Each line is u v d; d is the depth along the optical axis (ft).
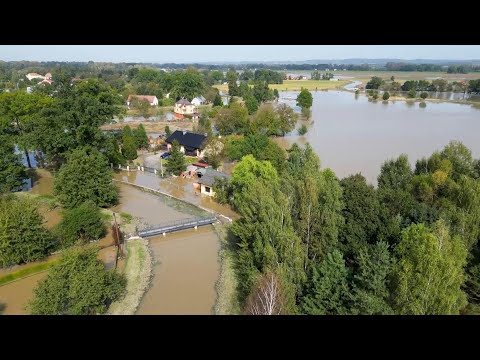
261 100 526.98
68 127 202.59
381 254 93.45
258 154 234.17
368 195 128.98
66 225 142.20
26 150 222.69
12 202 149.59
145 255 142.51
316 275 99.35
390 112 457.27
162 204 192.34
